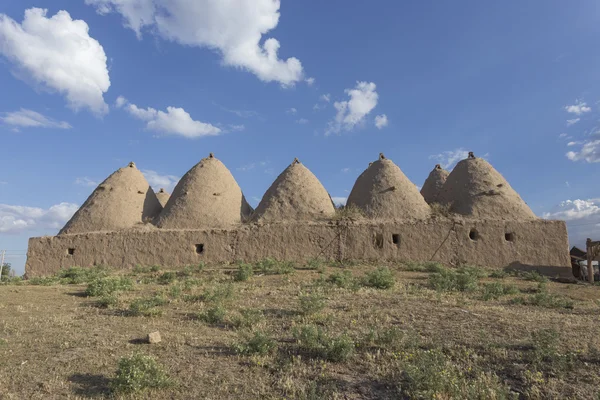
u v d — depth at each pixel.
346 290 11.98
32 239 21.31
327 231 20.36
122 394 5.07
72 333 7.66
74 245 21.00
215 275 16.34
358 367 5.95
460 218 20.73
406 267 18.41
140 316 9.15
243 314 8.92
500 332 7.32
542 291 13.18
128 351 6.65
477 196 22.11
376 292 11.66
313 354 6.48
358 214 21.53
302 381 5.50
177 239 20.73
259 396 5.09
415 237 20.05
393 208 21.83
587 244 19.86
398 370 5.73
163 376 5.39
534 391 4.94
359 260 19.66
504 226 20.17
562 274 19.45
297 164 24.33
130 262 20.52
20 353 6.51
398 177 23.12
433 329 7.62
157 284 14.59
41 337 7.38
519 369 5.61
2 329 7.97
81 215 22.73
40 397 4.99
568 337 6.91
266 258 19.08
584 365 5.61
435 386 4.96
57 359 6.25
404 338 6.93
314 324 8.18
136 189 24.19
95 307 10.32
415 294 11.55
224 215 22.59
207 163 24.69
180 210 22.45
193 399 5.03
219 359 6.34
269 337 7.32
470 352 6.29
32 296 11.98
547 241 19.95
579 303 11.47
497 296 11.74
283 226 20.59
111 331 7.84
